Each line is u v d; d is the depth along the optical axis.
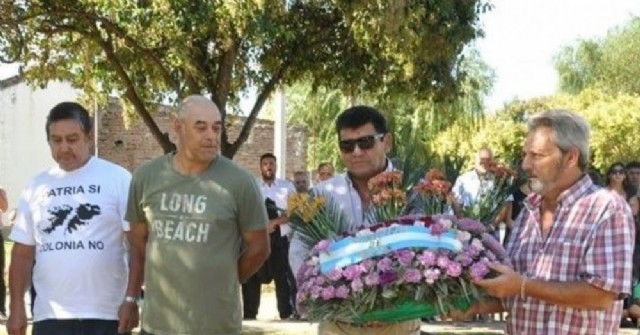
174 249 4.31
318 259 3.80
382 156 4.30
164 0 10.34
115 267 4.77
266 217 4.49
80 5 11.65
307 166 28.44
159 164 4.44
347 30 12.70
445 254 3.57
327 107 27.20
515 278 3.40
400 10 11.17
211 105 4.33
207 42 12.20
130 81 12.78
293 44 12.95
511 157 4.27
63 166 4.80
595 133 28.03
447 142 22.16
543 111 3.52
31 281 5.08
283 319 10.76
